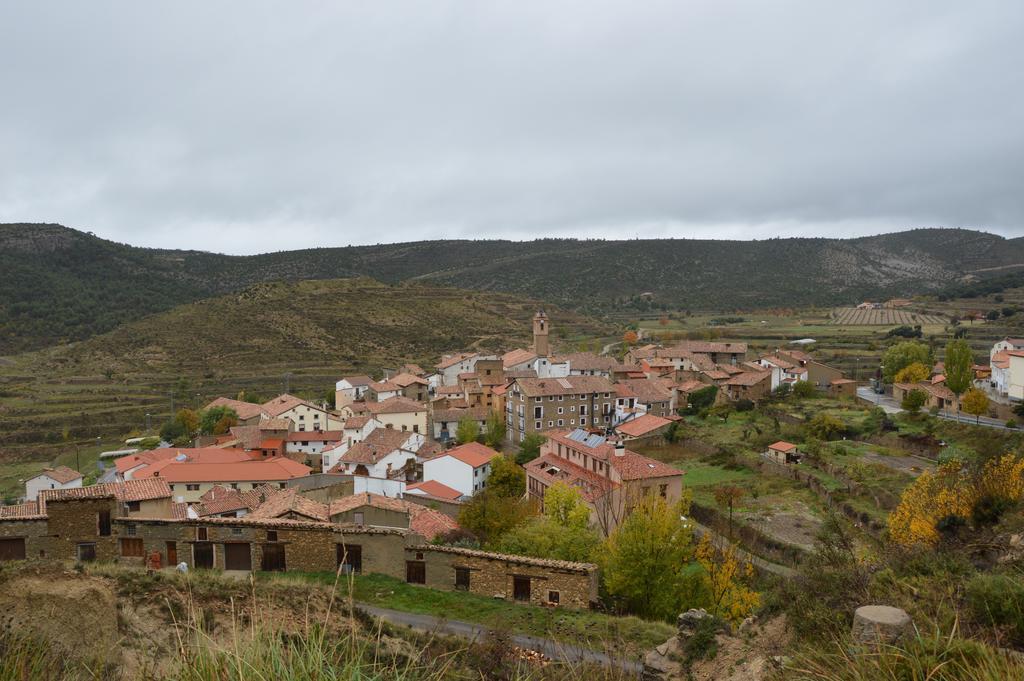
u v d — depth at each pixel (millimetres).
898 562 17781
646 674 16297
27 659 9828
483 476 63562
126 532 27750
